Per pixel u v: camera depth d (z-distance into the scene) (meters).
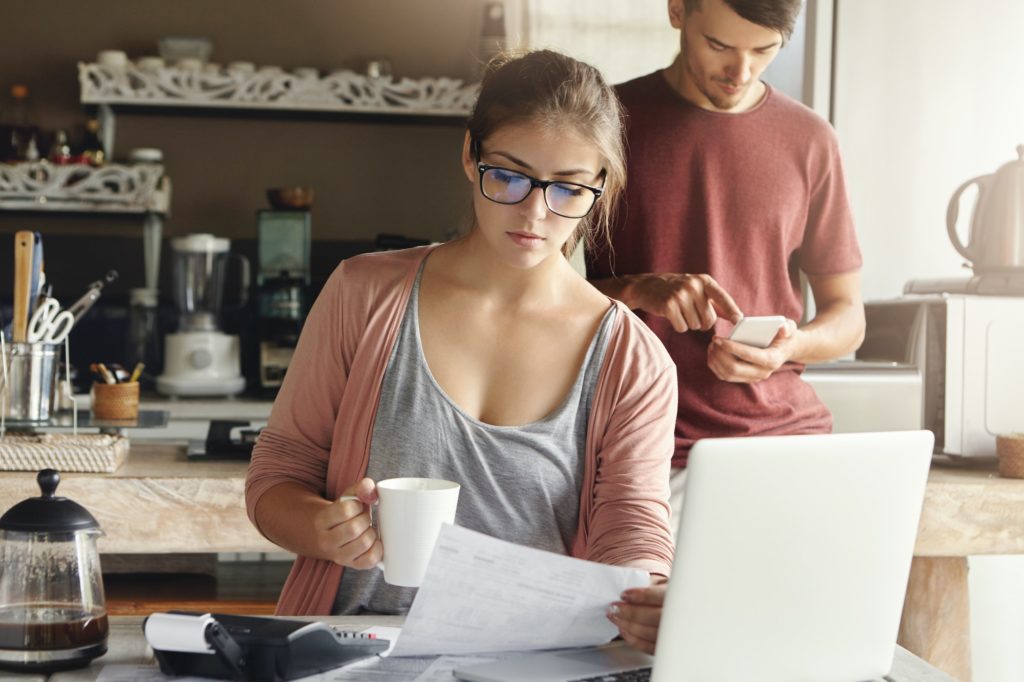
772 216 2.30
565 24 3.57
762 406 2.28
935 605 2.30
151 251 4.20
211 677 1.13
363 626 1.29
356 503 1.25
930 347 2.57
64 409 2.59
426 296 1.42
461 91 4.16
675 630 1.06
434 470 1.39
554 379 1.41
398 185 4.44
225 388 3.89
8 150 4.09
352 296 1.43
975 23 3.26
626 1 3.58
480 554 1.11
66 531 1.18
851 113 3.25
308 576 1.45
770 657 1.11
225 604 3.01
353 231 4.43
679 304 2.13
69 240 4.28
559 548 1.43
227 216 4.37
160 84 4.05
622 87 2.36
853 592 1.14
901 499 1.15
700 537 1.04
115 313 4.26
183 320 3.98
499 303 1.41
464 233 1.46
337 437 1.43
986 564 2.95
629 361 1.42
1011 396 2.55
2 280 4.24
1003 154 3.29
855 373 2.54
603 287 2.28
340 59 4.37
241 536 2.15
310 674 1.14
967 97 3.28
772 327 2.10
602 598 1.16
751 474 1.05
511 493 1.39
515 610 1.15
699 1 2.12
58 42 4.26
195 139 4.34
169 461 2.36
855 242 2.41
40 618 1.15
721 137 2.27
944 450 2.54
